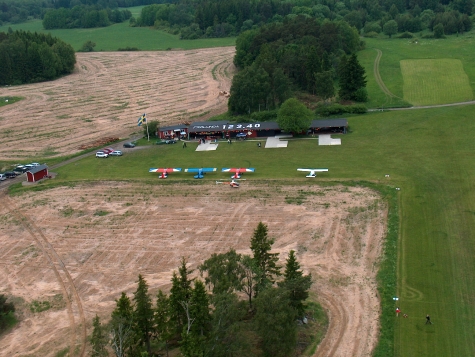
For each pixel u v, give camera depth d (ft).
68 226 343.67
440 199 338.13
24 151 505.25
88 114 620.90
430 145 433.07
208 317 208.74
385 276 263.49
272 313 205.05
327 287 260.21
